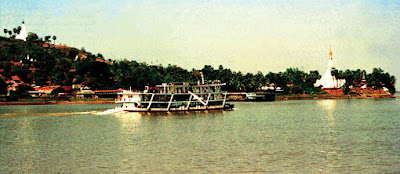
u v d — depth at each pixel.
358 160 67.94
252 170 62.44
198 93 159.12
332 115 155.12
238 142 85.75
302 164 65.56
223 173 61.16
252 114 157.38
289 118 140.75
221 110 167.12
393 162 66.31
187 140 89.19
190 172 61.97
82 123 125.56
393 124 119.62
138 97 156.25
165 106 156.25
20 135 100.25
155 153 75.12
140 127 113.81
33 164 68.06
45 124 123.50
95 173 62.19
